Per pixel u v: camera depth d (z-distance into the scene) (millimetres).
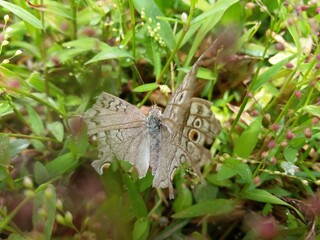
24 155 143
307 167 138
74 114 134
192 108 104
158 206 135
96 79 147
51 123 138
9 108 128
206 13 124
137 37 148
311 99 138
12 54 157
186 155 112
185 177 134
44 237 110
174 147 112
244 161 124
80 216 132
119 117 111
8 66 152
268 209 130
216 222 139
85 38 142
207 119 106
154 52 142
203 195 137
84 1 158
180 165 114
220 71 152
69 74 151
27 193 105
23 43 154
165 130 111
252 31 144
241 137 128
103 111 109
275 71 126
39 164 126
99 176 137
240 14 148
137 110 112
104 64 151
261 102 145
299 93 120
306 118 136
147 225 125
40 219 112
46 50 155
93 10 153
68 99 146
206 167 135
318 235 116
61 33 161
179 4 160
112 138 113
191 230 138
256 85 128
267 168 131
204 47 155
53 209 111
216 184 136
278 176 132
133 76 152
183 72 144
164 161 112
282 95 146
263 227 123
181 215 130
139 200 125
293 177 124
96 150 135
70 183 137
